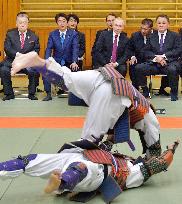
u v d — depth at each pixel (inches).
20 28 432.5
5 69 417.1
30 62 151.9
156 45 425.7
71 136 270.4
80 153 165.9
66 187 151.6
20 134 275.9
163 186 183.6
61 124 307.6
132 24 585.3
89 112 169.8
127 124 172.4
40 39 573.0
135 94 174.9
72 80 162.1
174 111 360.5
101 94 166.9
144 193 175.3
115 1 585.9
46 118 330.0
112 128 173.8
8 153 231.0
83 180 157.9
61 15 441.4
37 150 237.6
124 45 435.5
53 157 161.0
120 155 181.9
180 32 459.8
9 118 330.0
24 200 167.3
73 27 477.1
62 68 161.5
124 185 175.9
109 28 464.1
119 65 431.5
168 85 439.8
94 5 584.4
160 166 180.4
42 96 440.5
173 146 187.9
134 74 431.2
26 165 157.9
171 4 582.2
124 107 170.4
